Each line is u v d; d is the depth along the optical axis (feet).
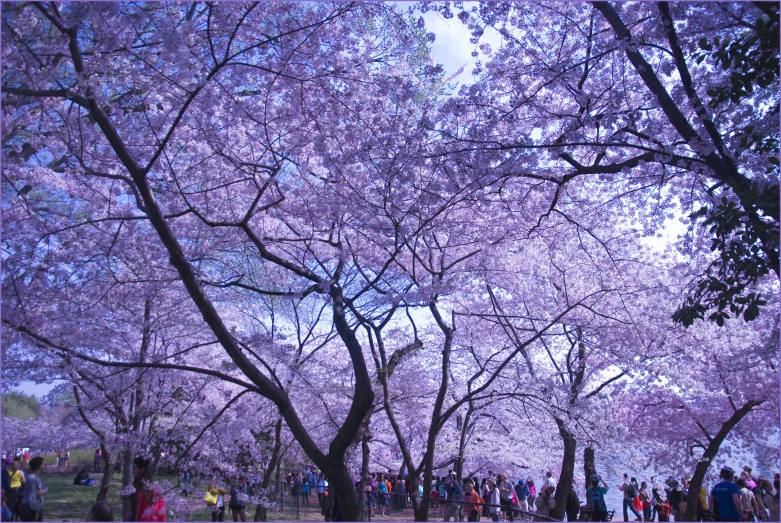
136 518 24.53
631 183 33.42
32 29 25.45
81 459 92.17
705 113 24.29
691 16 24.67
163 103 30.22
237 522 36.76
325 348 47.52
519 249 34.63
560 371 45.65
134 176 21.50
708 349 41.91
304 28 25.48
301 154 31.99
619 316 39.68
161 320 36.96
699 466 44.09
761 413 52.60
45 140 29.99
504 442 58.29
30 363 29.94
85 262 30.32
